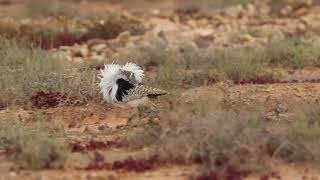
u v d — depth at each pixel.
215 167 33.56
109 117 42.06
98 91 44.88
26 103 44.69
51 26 70.25
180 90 46.16
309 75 52.84
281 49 57.44
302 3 84.38
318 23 74.69
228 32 70.88
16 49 54.75
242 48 59.88
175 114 36.47
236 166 33.50
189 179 32.78
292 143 34.94
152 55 57.47
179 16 83.00
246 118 35.75
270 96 45.03
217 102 40.44
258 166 33.50
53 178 32.91
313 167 34.09
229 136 34.09
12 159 34.97
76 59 58.56
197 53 57.97
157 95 42.38
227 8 84.50
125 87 42.34
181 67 53.25
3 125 39.12
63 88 45.53
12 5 90.62
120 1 96.81
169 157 34.50
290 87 47.03
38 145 34.72
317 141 35.12
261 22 77.31
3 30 65.19
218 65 53.66
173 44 63.94
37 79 47.03
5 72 48.47
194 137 34.59
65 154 34.62
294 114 39.72
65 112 43.06
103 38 68.25
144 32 70.69
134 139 36.88
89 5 93.69
